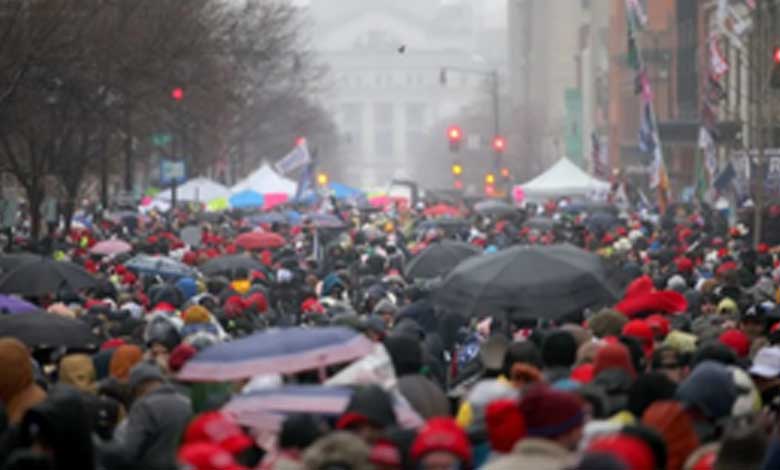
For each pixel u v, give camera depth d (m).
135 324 41.53
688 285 57.97
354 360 26.12
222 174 195.75
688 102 196.50
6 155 115.50
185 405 26.16
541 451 18.41
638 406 23.19
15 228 116.06
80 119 105.94
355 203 173.38
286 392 23.44
